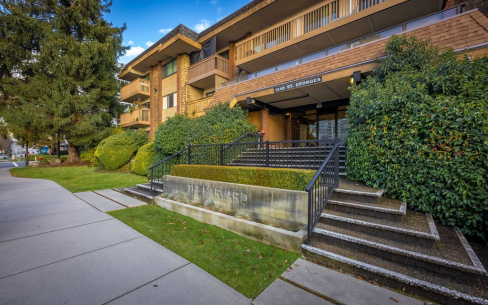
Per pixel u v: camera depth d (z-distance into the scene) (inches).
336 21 336.2
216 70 516.4
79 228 170.1
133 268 115.4
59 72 587.5
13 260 120.8
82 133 617.0
